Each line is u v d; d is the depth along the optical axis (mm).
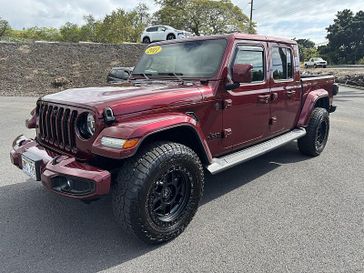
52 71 20031
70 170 2682
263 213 3533
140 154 2766
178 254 2799
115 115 2703
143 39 27312
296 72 4953
